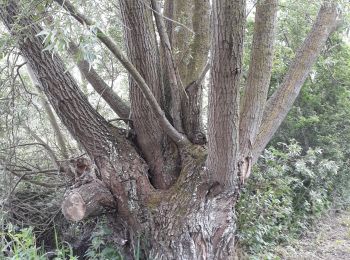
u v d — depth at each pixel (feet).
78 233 15.66
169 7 15.07
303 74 14.88
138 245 12.33
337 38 24.06
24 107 14.28
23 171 16.14
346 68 24.23
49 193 16.94
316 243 18.07
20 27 9.22
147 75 13.12
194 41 15.17
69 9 8.06
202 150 13.35
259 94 12.94
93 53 6.80
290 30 21.93
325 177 22.24
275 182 18.47
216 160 11.46
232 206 12.85
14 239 11.41
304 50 14.94
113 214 13.57
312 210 20.70
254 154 13.99
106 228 13.73
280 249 16.81
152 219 12.74
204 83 15.58
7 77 13.23
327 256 16.74
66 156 16.88
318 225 20.29
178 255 12.08
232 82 9.70
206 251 12.22
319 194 20.93
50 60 11.76
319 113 24.84
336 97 24.88
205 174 12.41
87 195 12.43
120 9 11.84
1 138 15.46
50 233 15.88
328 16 14.71
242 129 12.90
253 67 13.01
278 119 14.69
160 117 12.41
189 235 12.16
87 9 8.35
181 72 15.02
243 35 9.06
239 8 8.64
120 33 14.08
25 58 11.84
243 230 15.94
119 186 13.23
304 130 24.30
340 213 22.52
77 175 13.61
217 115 10.36
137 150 14.37
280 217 18.15
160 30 12.67
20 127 15.78
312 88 24.61
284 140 23.90
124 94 19.13
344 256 16.69
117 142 13.76
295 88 14.84
